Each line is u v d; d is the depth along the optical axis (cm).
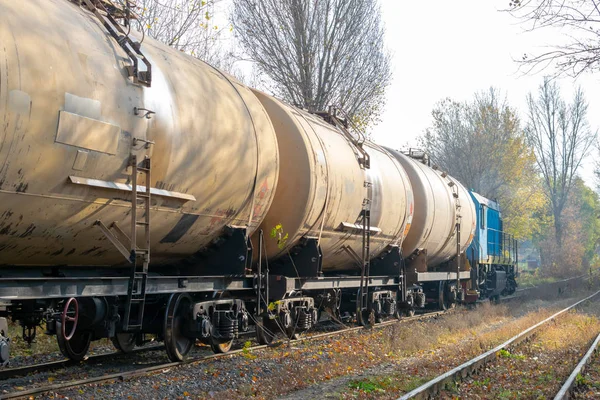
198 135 976
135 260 876
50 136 726
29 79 702
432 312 2230
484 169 5106
